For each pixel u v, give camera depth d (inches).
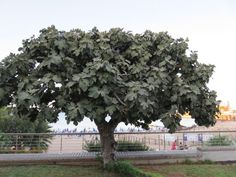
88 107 362.9
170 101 427.2
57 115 382.9
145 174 434.3
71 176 458.9
